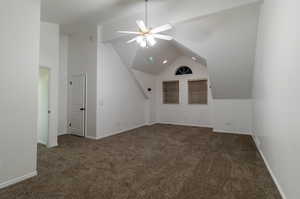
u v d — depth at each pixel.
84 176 2.27
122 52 4.86
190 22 3.58
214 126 5.33
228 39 3.55
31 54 2.27
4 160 1.99
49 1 3.08
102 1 3.13
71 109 4.98
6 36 2.01
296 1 1.42
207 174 2.32
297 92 1.40
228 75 4.39
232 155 3.09
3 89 1.98
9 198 1.77
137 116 6.08
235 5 2.79
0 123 1.96
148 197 1.79
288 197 1.61
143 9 3.49
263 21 2.71
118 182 2.11
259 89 3.23
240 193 1.85
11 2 2.06
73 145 3.78
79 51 4.74
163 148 3.54
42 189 1.94
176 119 6.76
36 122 2.33
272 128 2.22
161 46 5.13
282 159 1.80
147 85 6.45
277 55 1.97
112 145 3.77
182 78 6.60
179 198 1.77
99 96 4.41
